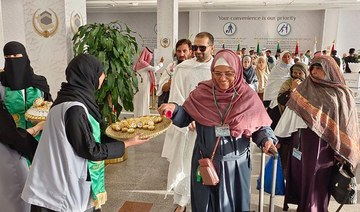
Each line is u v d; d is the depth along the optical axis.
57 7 3.33
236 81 1.64
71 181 1.44
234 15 13.54
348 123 2.15
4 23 8.70
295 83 2.82
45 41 3.41
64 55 3.39
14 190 1.79
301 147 2.33
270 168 2.68
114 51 3.41
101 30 3.40
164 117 1.87
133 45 3.83
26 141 1.77
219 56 1.60
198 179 1.71
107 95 3.61
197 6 12.53
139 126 1.79
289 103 2.33
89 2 12.07
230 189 1.67
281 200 2.90
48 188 1.43
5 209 1.76
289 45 13.32
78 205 1.50
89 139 1.43
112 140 1.71
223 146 1.64
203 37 2.45
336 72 2.21
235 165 1.67
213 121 1.64
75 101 1.44
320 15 12.85
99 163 1.62
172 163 2.54
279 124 2.44
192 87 2.45
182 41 3.24
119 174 3.57
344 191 2.17
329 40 12.65
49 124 1.44
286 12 13.13
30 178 1.44
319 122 2.13
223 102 1.65
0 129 1.69
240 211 1.72
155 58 9.71
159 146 4.63
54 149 1.42
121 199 2.95
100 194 1.64
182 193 2.51
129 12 14.09
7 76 2.19
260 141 1.63
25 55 2.24
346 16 12.65
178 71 2.52
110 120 3.67
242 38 13.64
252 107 1.61
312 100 2.19
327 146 2.23
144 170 3.70
